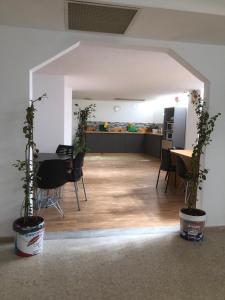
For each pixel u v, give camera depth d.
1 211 2.94
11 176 2.90
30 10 2.30
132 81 5.90
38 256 2.73
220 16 2.34
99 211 4.04
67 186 5.49
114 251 2.88
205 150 3.37
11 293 2.14
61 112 5.48
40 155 4.45
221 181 3.45
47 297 2.11
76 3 2.14
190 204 3.35
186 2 2.23
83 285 2.27
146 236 3.27
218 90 3.30
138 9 2.23
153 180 6.24
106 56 3.79
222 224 3.53
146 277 2.41
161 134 9.92
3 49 2.76
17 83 2.82
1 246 2.90
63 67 4.57
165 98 10.05
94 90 7.71
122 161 9.12
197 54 3.18
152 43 3.04
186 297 2.16
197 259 2.74
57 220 3.63
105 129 11.23
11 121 2.85
